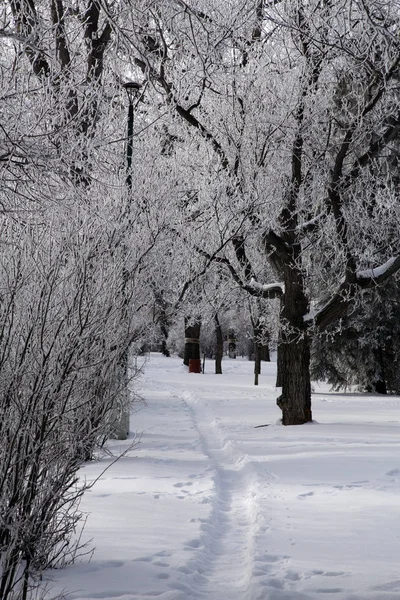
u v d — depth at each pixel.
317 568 8.02
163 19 9.09
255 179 24.89
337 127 25.78
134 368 15.27
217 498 12.18
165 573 7.82
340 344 42.28
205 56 8.91
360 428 23.11
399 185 28.09
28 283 7.82
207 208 25.75
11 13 8.12
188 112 24.03
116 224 11.37
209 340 84.75
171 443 19.58
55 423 7.48
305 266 27.75
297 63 25.52
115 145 15.94
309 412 24.92
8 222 8.18
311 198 25.77
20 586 7.16
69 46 11.06
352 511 10.97
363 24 11.98
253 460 16.08
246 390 41.91
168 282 20.88
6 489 7.12
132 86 16.64
